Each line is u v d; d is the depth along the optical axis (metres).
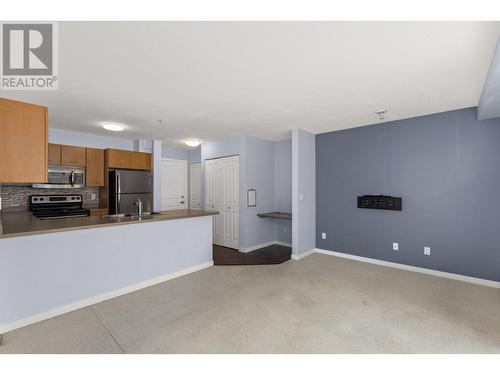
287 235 5.33
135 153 5.09
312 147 4.65
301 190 4.34
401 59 1.97
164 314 2.44
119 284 2.90
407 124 3.68
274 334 2.11
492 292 2.90
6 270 2.18
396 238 3.81
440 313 2.45
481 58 1.94
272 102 2.95
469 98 2.86
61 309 2.46
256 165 5.06
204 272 3.67
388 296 2.83
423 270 3.57
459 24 1.54
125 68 2.11
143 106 3.09
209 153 5.52
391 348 1.92
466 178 3.23
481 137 3.13
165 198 6.23
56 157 4.27
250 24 1.54
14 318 2.21
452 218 3.33
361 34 1.65
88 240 2.67
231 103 2.99
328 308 2.56
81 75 2.24
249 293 2.93
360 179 4.16
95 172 4.75
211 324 2.26
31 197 4.20
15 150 2.21
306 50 1.84
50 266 2.42
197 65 2.06
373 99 2.87
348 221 4.31
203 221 3.87
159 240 3.29
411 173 3.65
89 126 4.10
